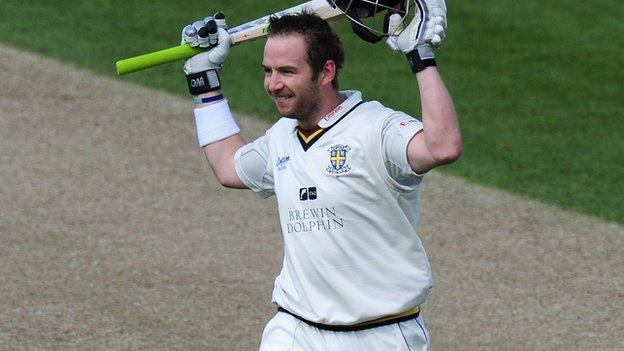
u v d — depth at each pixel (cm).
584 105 4825
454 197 3738
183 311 2803
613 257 3278
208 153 1930
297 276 1758
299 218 1734
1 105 4516
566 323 2836
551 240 3397
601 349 2692
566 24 5869
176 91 4822
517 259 3247
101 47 5291
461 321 2825
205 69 1912
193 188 3756
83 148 4100
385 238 1719
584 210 3659
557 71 5238
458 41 5575
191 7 5875
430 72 1619
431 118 1595
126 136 4250
